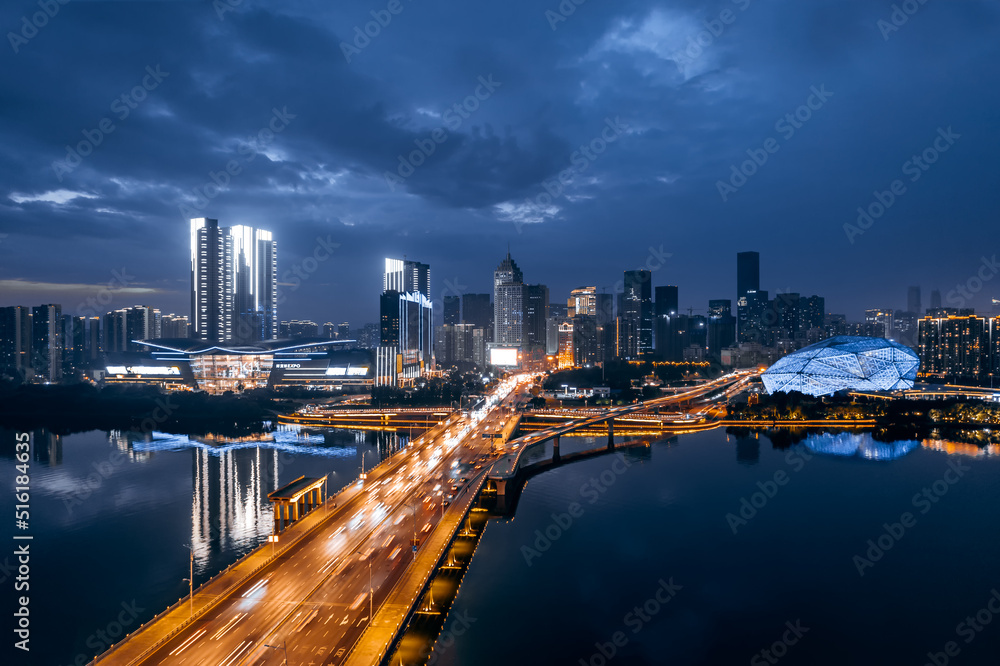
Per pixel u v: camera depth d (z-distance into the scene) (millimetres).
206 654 106938
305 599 128625
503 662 127688
